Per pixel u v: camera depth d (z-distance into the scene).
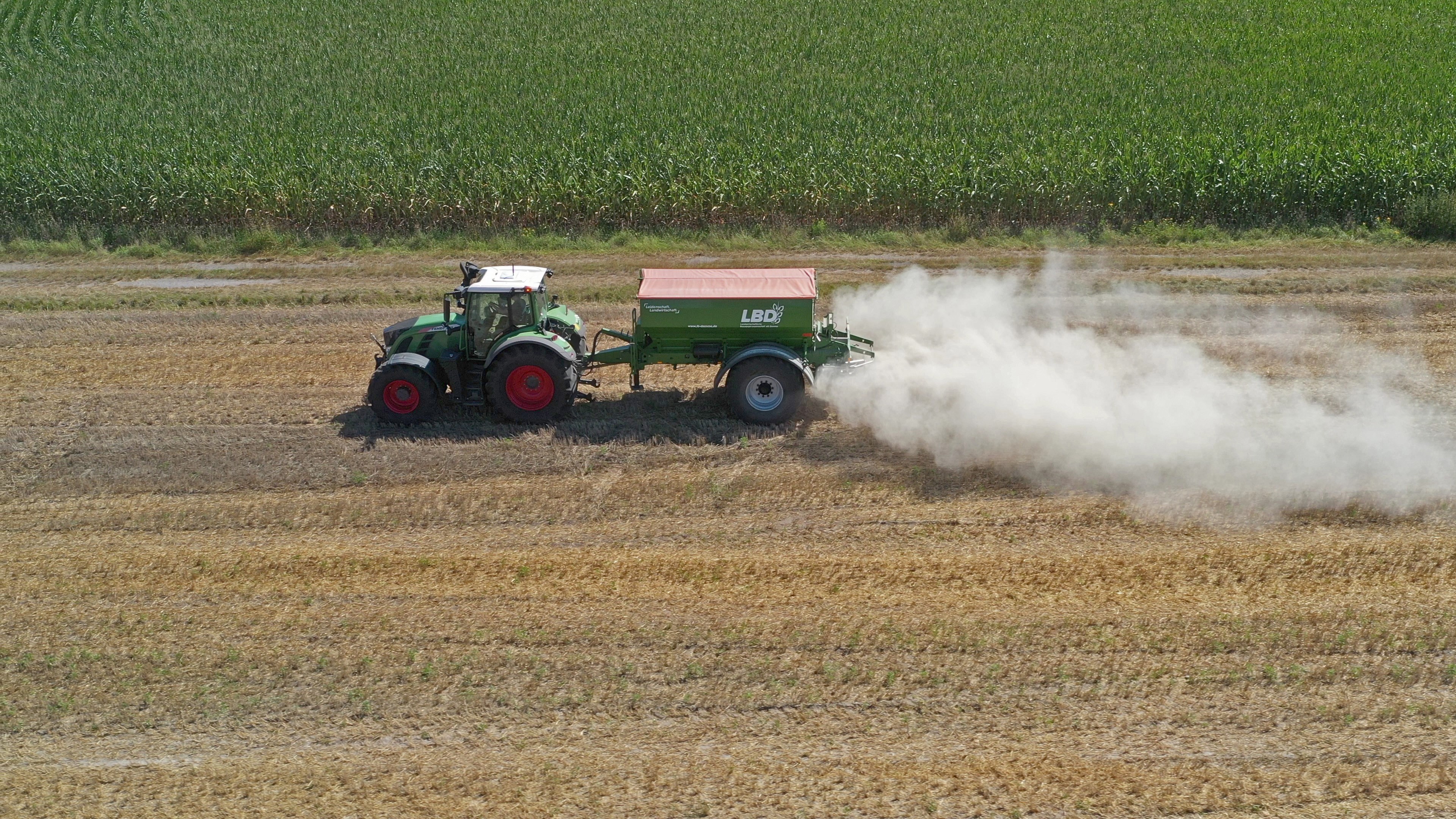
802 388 35.19
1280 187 59.22
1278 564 27.31
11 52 97.06
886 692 23.14
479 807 20.34
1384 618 25.14
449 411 37.22
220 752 22.02
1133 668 23.70
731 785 20.75
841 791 20.55
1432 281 48.03
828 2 117.00
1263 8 111.75
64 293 50.38
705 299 34.56
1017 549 28.34
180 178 60.91
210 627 25.81
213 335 44.97
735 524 29.92
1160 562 27.53
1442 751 21.27
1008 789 20.50
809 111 75.62
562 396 35.59
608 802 20.36
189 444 35.06
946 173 60.50
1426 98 76.38
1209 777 20.75
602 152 64.94
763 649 24.52
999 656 24.14
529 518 30.47
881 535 29.20
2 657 24.83
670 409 37.19
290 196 60.38
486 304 35.44
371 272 53.47
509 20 110.81
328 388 39.53
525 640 24.98
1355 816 19.77
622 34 104.69
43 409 37.81
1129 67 89.56
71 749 22.19
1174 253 54.56
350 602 26.67
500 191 60.31
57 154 64.31
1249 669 23.58
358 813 20.31
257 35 105.00
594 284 50.97
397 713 22.89
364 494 31.89
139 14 113.06
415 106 80.06
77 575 28.00
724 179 60.78
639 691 23.30
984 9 112.56
